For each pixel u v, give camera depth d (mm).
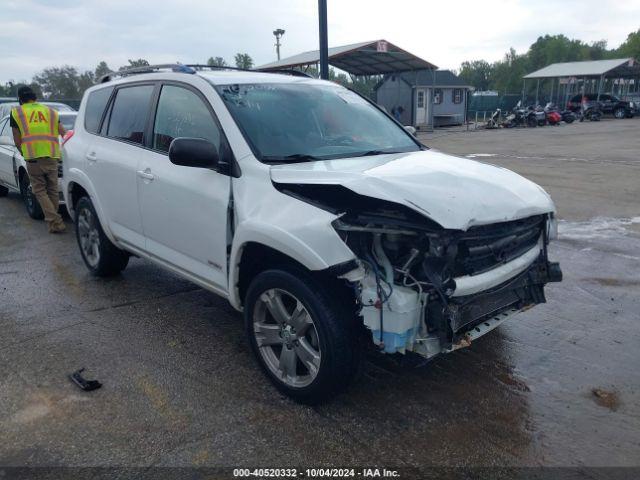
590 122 37000
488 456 3018
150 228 4551
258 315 3648
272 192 3428
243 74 4469
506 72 96938
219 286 3941
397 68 27094
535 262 3793
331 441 3139
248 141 3723
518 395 3607
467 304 3205
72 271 6102
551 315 4863
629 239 7188
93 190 5250
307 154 3828
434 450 3068
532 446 3102
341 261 3000
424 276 3061
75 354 4160
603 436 3189
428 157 4066
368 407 3471
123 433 3209
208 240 3904
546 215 3814
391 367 3965
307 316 3326
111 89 5336
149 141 4562
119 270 5824
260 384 3738
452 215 2986
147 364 4012
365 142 4289
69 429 3244
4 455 3020
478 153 18047
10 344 4324
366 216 3131
